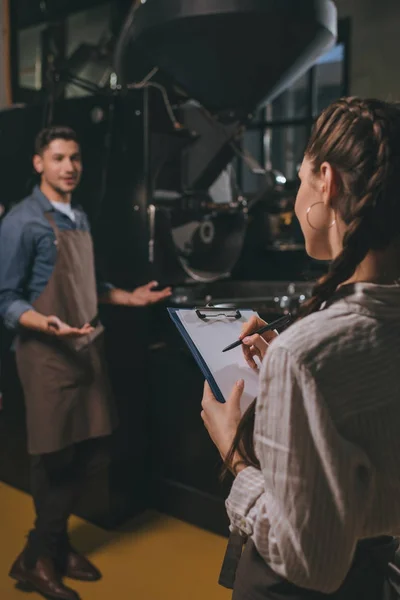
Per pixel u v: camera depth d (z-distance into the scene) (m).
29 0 3.43
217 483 2.41
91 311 2.14
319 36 2.23
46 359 2.03
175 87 2.41
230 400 0.85
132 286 2.42
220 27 2.09
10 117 2.67
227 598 2.02
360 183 0.69
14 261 1.99
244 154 2.47
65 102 2.51
